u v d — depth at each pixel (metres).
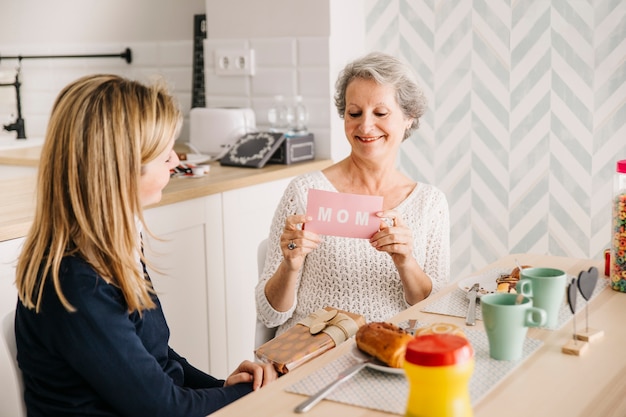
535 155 3.04
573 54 2.91
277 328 2.06
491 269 1.96
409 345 1.01
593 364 1.32
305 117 3.26
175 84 3.70
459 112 3.17
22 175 3.20
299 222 1.84
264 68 3.30
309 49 3.17
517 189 3.10
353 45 3.27
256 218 2.91
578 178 2.98
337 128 3.24
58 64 3.97
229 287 2.81
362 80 1.98
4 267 2.08
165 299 2.54
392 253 1.88
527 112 3.03
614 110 2.88
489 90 3.09
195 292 2.66
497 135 3.10
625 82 2.84
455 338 1.03
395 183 2.10
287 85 3.26
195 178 2.79
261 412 1.16
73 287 1.28
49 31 3.97
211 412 1.45
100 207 1.31
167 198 2.48
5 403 1.92
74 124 1.30
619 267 1.73
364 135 1.99
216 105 3.47
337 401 1.19
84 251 1.31
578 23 2.88
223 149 3.28
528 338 1.44
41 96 4.05
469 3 3.08
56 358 1.32
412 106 2.02
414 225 2.04
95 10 3.83
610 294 1.72
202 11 3.56
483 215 3.18
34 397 1.37
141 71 3.78
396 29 3.26
